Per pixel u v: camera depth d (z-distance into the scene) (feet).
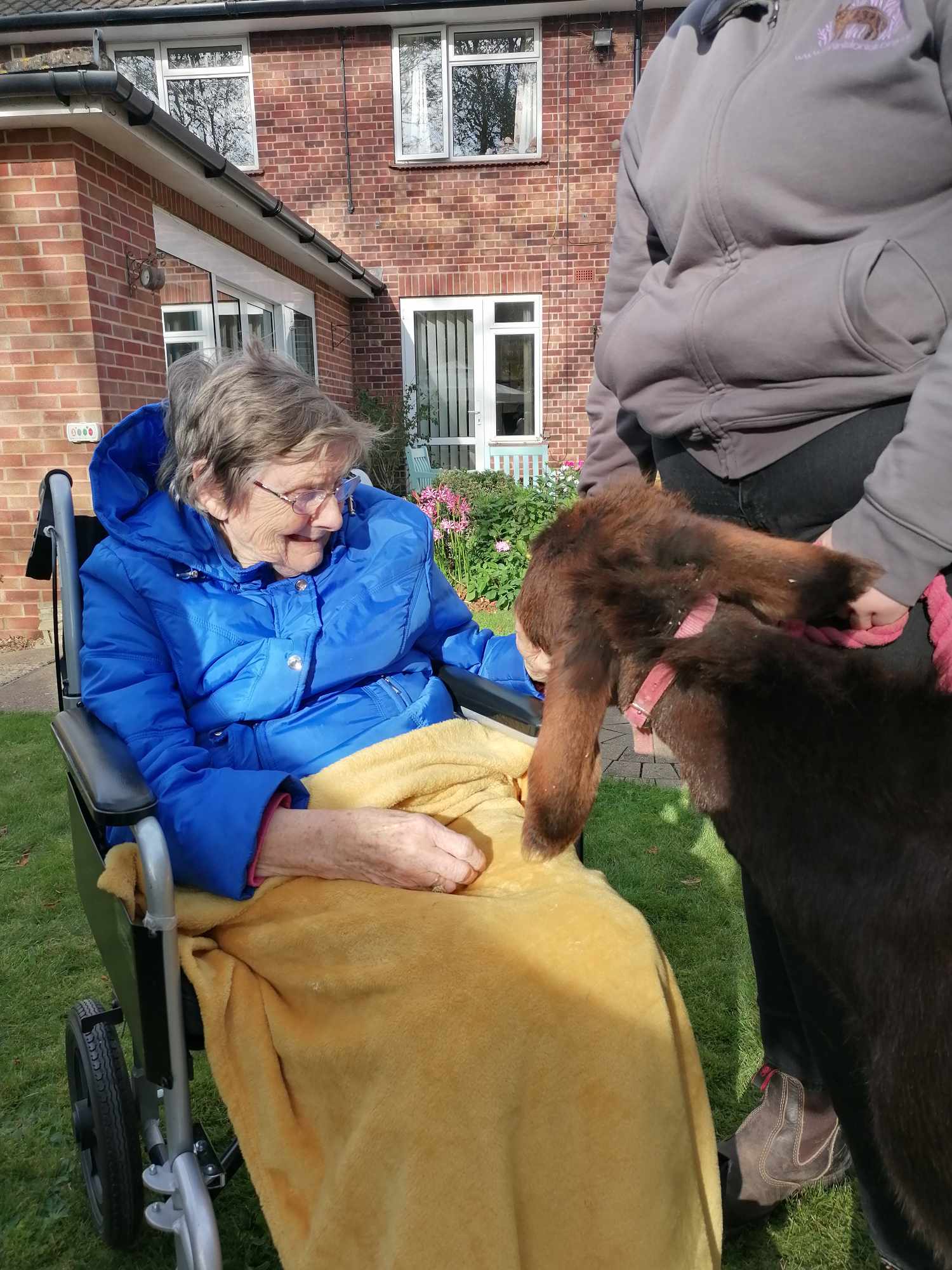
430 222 39.27
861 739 4.23
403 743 6.20
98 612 6.20
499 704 6.73
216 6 36.09
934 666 4.38
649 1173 4.29
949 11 4.15
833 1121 6.13
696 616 4.55
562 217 38.83
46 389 20.74
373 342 41.04
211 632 6.25
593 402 6.99
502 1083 4.24
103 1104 5.71
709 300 5.05
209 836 5.23
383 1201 4.24
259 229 29.58
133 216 22.40
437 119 38.37
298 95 38.45
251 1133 4.67
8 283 20.30
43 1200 6.66
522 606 5.08
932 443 4.15
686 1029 4.85
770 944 5.99
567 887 5.10
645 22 37.06
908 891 3.97
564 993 4.42
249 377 6.10
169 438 6.48
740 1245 6.27
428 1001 4.40
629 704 4.63
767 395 4.98
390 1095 4.27
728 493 5.64
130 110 19.49
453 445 42.83
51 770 14.01
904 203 4.60
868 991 4.11
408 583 6.98
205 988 4.83
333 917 4.94
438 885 5.21
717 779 4.55
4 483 21.11
